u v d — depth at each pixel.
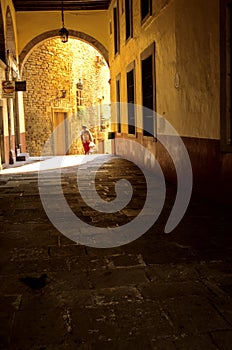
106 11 17.06
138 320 2.80
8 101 14.05
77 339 2.59
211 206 6.32
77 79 24.12
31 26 16.78
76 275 3.64
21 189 8.38
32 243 4.62
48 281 3.52
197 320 2.78
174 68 8.42
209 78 6.64
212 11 6.38
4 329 2.73
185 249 4.29
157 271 3.69
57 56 22.53
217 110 6.40
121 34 14.23
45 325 2.77
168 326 2.71
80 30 17.08
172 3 8.36
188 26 7.46
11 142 14.16
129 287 3.35
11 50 15.66
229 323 2.73
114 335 2.62
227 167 6.14
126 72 13.52
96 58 26.30
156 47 9.74
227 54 5.94
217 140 6.44
